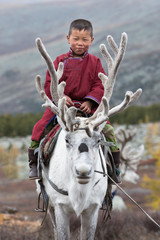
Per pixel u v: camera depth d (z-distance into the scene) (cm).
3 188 2714
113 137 464
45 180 454
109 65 406
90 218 418
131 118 5409
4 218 970
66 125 358
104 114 364
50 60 392
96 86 448
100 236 774
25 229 795
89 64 448
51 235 720
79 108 432
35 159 473
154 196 1853
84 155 335
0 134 5744
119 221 884
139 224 914
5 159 3684
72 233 712
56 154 426
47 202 459
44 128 463
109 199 476
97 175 404
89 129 346
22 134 5644
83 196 376
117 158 474
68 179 395
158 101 16362
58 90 399
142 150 976
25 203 2002
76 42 432
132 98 405
